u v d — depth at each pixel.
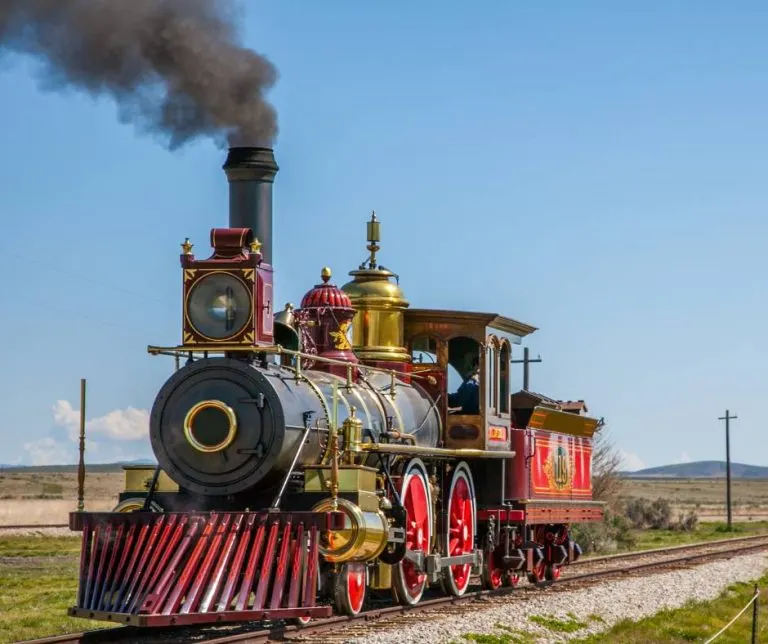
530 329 21.73
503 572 21.22
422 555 17.00
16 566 27.52
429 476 18.11
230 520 13.72
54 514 63.38
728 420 58.62
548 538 23.41
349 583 15.21
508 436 20.62
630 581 22.80
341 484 14.52
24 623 16.27
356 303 19.17
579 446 25.20
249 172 18.67
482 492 20.55
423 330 19.75
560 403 25.33
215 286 14.63
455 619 15.71
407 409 18.05
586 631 16.53
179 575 13.35
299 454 14.50
